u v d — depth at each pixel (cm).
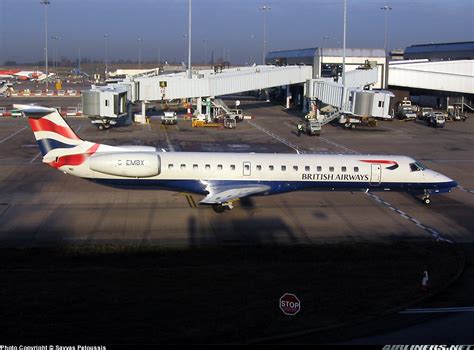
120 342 1727
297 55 11838
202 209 3631
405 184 3831
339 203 3881
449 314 2097
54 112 3447
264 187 3594
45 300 2039
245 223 3353
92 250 2728
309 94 9600
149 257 2662
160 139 6719
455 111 9412
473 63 10219
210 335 1803
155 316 1928
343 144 6638
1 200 3744
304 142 6769
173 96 8369
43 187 4131
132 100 8231
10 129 7438
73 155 3506
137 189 4112
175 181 3566
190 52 8562
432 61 10550
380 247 2866
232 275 2392
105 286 2206
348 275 2442
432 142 6906
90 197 3869
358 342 1836
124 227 3216
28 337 1738
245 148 6184
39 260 2577
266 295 2164
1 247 2798
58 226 3197
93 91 7344
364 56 10375
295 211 3650
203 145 6325
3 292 2112
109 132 7281
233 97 14862
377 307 2111
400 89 10519
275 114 10250
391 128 8319
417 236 3184
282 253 2748
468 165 5409
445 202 3997
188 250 2766
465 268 2636
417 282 2386
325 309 2064
